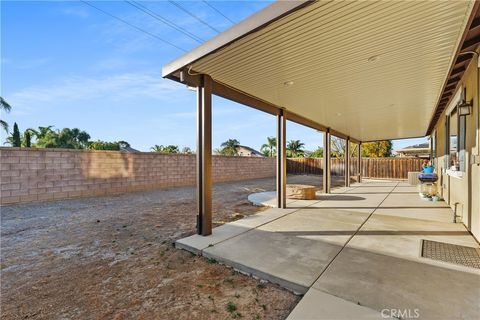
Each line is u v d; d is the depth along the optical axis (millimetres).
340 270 2557
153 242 3668
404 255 2943
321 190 9516
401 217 4910
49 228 4426
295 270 2564
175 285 2428
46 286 2426
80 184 7895
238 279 2551
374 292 2139
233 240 3541
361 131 9805
